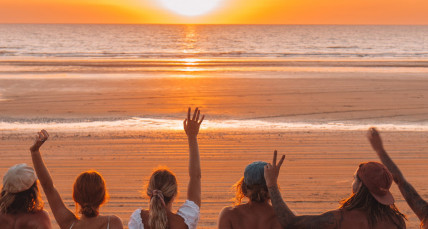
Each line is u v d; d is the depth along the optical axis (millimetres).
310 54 62031
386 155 3555
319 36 165750
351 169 9492
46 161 10047
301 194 7855
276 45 100062
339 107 18859
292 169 9453
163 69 34906
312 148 11398
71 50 74000
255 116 17031
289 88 23953
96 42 111062
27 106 18938
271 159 10336
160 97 21156
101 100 20375
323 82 26328
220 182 8539
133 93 22266
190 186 3697
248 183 3482
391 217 2992
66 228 3574
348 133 13398
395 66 38781
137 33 194750
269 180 3107
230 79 27625
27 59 47562
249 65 39219
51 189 3670
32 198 3523
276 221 3529
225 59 49031
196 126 3867
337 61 45125
